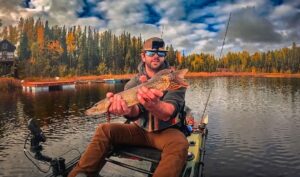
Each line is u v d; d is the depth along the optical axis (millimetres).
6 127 24297
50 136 21234
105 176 5156
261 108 34219
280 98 44344
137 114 4340
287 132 21531
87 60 107750
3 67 74812
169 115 3986
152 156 4273
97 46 109562
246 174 13883
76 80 92812
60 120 27234
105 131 4414
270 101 40750
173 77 3396
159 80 3447
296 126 23516
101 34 110562
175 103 4082
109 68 108812
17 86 67688
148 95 3441
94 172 4148
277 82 84438
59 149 17922
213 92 55500
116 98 3520
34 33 98062
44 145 18812
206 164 15164
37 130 4508
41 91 59688
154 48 4504
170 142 4109
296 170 14312
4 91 60062
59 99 44219
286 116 28469
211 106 36281
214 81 91500
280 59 121812
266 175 13703
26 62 87375
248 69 126750
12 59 77062
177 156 3883
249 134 21047
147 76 4699
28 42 93625
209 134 21203
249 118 27656
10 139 20453
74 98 45469
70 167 4918
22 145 18875
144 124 4383
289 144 18344
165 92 4176
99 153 4219
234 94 51438
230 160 15688
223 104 38188
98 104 3660
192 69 116000
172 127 4469
